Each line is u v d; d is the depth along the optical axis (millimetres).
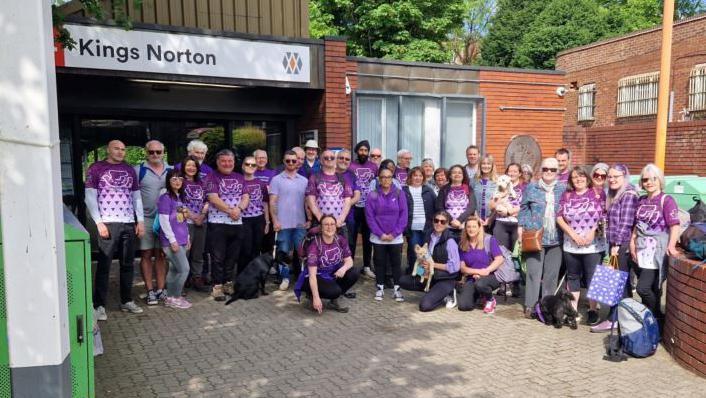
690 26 14914
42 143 2479
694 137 11680
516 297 7055
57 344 2576
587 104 19266
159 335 5391
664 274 5348
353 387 4219
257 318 5965
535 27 28250
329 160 6922
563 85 11656
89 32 7199
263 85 8414
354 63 9922
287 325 5738
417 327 5727
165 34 7656
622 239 5570
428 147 10875
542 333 5574
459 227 6914
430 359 4816
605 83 18547
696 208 7176
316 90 9125
